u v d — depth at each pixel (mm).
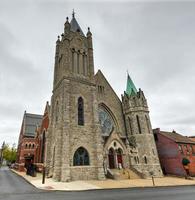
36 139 52125
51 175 28250
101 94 39312
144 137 36125
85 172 26547
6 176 35469
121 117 40594
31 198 13273
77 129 29000
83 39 39688
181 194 15562
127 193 16016
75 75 34156
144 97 40906
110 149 33031
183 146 39219
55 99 35906
